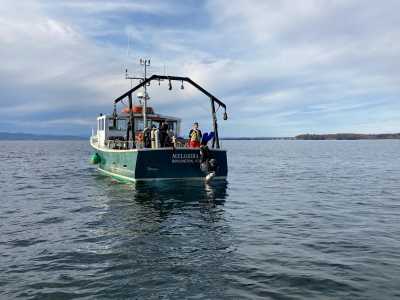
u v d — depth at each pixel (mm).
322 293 6570
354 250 9008
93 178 25328
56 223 12078
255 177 27578
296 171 33125
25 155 65438
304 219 12586
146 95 21766
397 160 49000
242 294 6570
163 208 14305
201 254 8750
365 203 15891
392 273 7453
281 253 8797
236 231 10883
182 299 6410
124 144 21562
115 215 13148
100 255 8727
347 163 44000
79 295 6613
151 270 7730
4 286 7012
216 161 19766
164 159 18953
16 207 15016
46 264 8156
